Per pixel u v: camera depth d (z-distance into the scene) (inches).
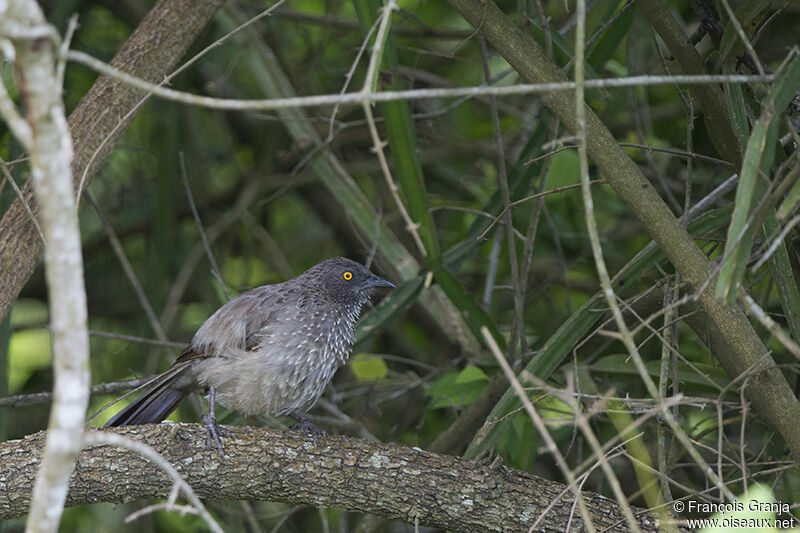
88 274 607.2
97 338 590.6
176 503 331.9
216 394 403.9
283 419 517.0
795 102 308.3
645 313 393.7
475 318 410.9
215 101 202.1
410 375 540.7
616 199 550.0
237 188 628.4
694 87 347.6
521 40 316.5
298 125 517.3
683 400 305.7
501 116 594.9
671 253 306.2
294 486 323.9
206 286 583.8
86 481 306.8
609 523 318.0
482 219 441.4
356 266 436.5
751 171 232.8
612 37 385.1
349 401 571.5
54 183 169.3
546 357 366.6
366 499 324.2
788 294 308.0
